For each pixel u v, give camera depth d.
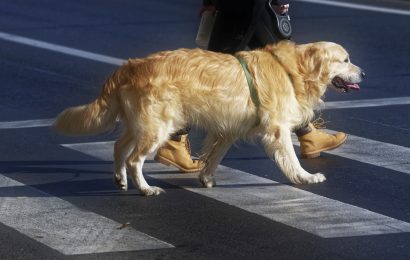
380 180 8.67
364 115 11.25
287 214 7.68
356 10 19.41
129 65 8.08
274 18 9.05
